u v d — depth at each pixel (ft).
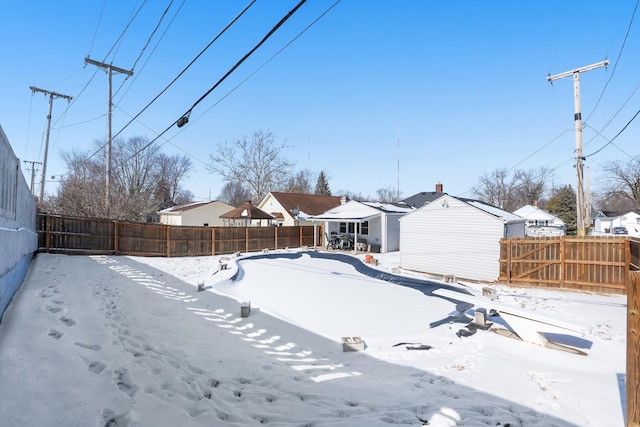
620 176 149.18
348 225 80.33
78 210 65.00
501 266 44.34
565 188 151.64
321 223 86.89
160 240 55.16
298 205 101.96
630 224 161.07
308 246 84.28
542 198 200.85
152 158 147.64
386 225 74.54
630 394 9.97
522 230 58.59
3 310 16.57
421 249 56.59
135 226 51.93
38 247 41.63
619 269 35.99
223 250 64.64
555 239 39.83
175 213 102.37
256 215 83.46
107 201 59.21
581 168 51.60
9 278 18.94
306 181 191.11
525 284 41.81
